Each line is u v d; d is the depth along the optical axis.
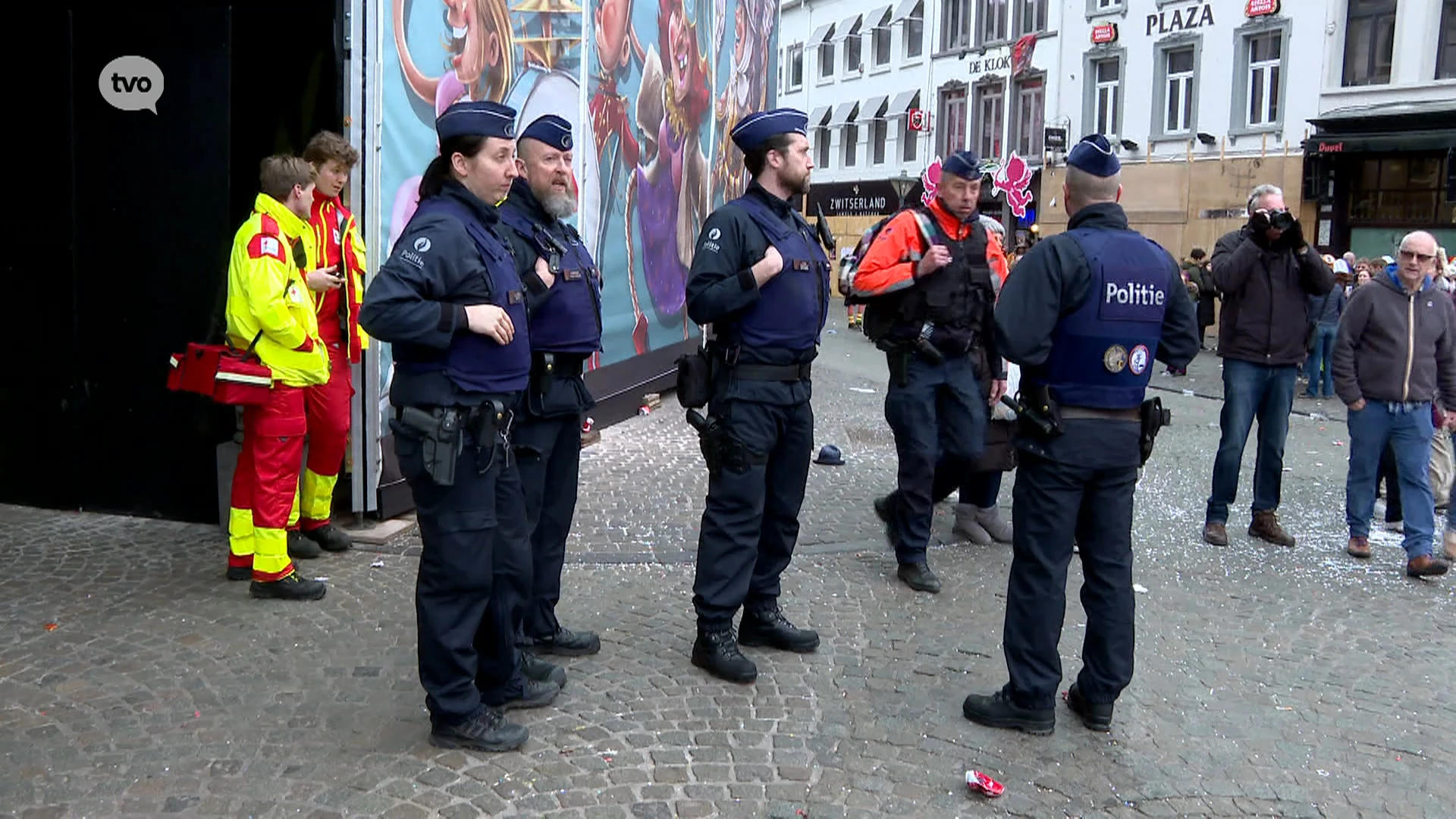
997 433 5.92
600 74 8.57
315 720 3.75
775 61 14.45
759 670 4.34
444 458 3.30
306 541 5.53
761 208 4.22
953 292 5.32
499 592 3.68
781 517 4.49
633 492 7.11
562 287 4.02
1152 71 25.80
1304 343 6.34
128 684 3.98
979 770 3.59
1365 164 21.72
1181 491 7.95
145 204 5.78
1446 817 3.41
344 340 5.43
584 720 3.84
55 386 6.03
